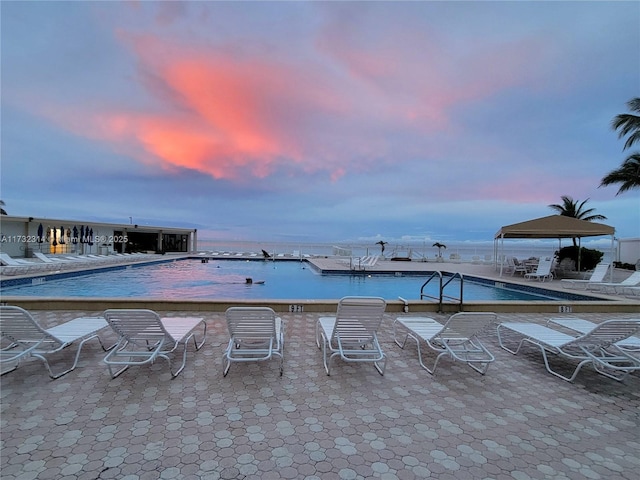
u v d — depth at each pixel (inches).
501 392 124.8
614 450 89.0
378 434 94.3
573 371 148.0
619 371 149.1
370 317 138.8
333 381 130.2
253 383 126.2
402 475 76.9
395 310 256.4
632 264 687.7
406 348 173.8
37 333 129.8
